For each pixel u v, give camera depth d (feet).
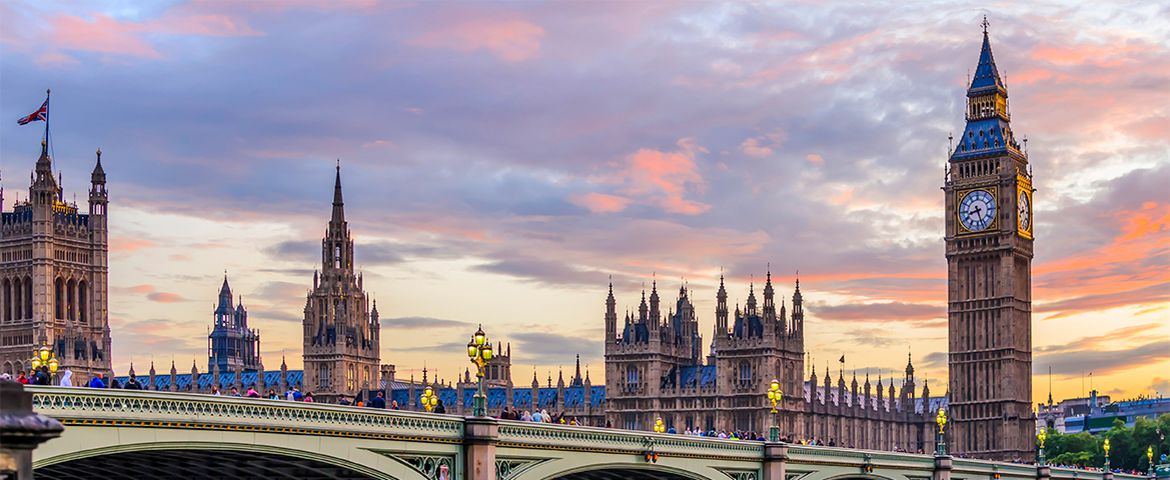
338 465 231.91
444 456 253.24
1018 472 524.11
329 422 228.63
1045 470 546.67
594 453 290.97
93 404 194.18
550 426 277.03
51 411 189.06
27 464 111.14
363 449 236.02
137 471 236.63
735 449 341.00
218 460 226.99
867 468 407.23
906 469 433.48
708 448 329.72
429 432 247.70
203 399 208.44
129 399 198.59
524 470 271.69
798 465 372.79
